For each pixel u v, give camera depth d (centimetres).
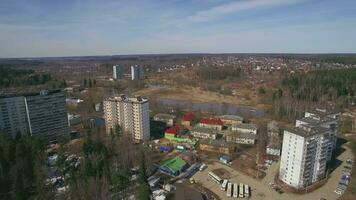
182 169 15538
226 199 12688
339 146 18862
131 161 15475
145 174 13525
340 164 16162
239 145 19162
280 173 14175
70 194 12206
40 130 18938
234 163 16475
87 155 14888
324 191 13212
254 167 15875
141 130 19388
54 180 14100
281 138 19438
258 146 18775
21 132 18525
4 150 14812
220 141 18812
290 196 12862
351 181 13988
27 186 13175
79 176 12975
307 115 17950
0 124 17562
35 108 18425
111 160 14962
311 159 13175
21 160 13988
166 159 17088
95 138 18850
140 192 11575
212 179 14612
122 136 18550
